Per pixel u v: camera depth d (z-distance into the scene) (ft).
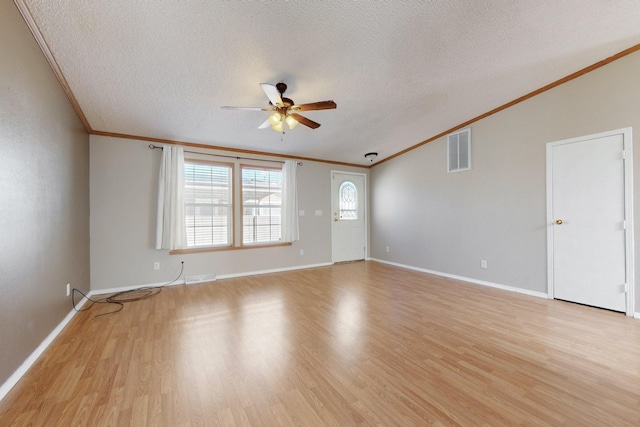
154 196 13.25
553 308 10.06
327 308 10.28
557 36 8.21
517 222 12.10
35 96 6.71
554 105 10.84
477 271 13.70
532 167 11.55
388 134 15.07
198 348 7.24
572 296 10.54
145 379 5.87
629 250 9.20
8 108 5.51
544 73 10.19
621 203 9.36
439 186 15.55
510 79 10.44
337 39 7.57
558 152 10.78
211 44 7.40
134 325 8.72
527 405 5.04
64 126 8.77
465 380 5.82
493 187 12.94
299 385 5.67
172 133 12.87
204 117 11.51
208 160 14.65
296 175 17.66
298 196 17.75
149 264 13.12
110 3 5.97
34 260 6.63
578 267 10.37
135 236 12.84
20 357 5.93
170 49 7.50
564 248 10.70
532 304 10.54
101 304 10.74
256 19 6.67
